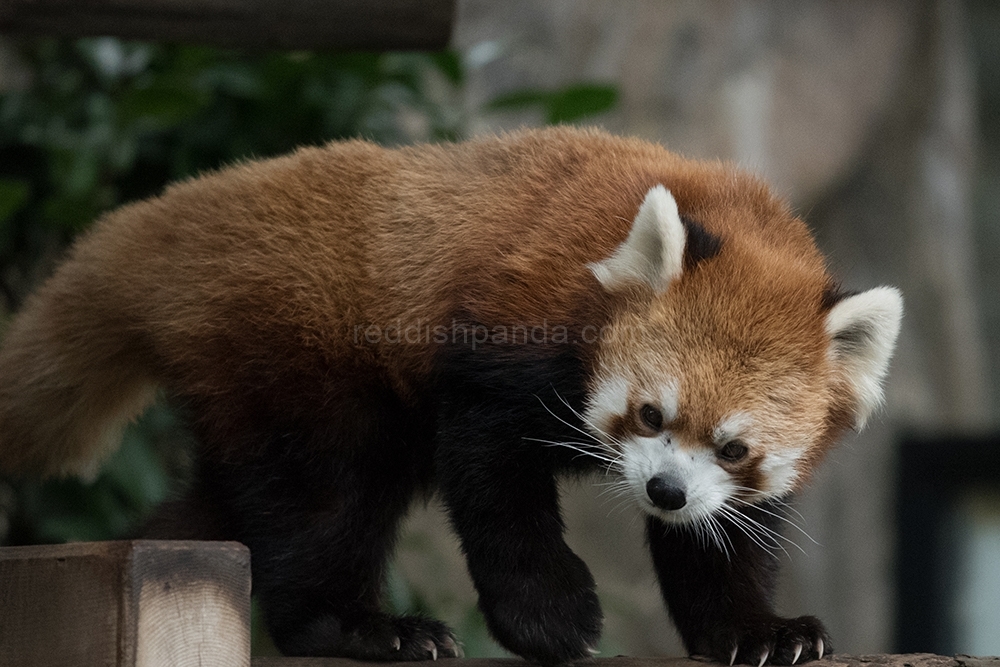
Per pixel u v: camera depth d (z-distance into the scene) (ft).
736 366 20.07
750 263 20.94
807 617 20.86
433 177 22.80
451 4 22.24
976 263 78.02
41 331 23.31
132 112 30.42
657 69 57.31
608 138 23.56
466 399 21.42
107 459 27.48
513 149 22.93
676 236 20.26
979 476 51.52
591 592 20.90
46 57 33.47
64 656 13.71
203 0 21.49
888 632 53.62
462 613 37.40
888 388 64.39
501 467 21.34
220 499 22.61
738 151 57.47
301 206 22.59
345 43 22.82
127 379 23.85
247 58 32.94
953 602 50.49
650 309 20.58
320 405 22.20
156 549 13.87
